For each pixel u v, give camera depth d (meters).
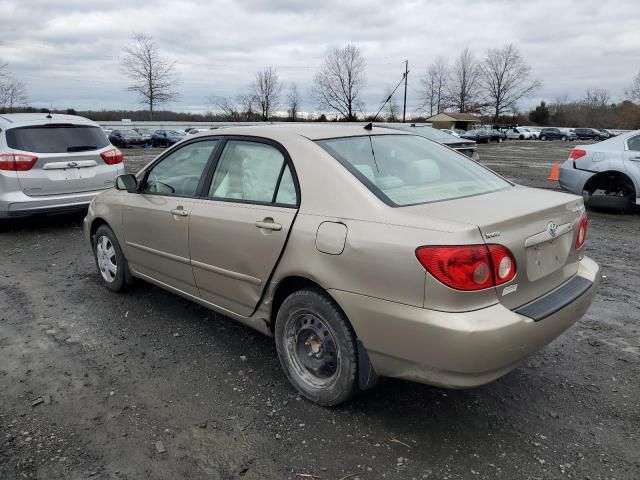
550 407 3.07
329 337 2.96
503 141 54.34
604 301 4.75
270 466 2.59
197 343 3.95
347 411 3.03
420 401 3.14
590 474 2.50
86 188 7.73
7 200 7.11
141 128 53.50
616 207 8.78
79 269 5.87
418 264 2.44
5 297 5.00
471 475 2.50
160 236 4.06
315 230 2.87
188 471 2.56
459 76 83.94
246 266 3.30
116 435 2.84
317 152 3.09
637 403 3.11
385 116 62.12
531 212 2.71
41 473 2.54
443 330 2.38
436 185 3.15
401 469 2.55
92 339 4.04
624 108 83.62
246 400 3.17
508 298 2.55
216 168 3.70
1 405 3.14
